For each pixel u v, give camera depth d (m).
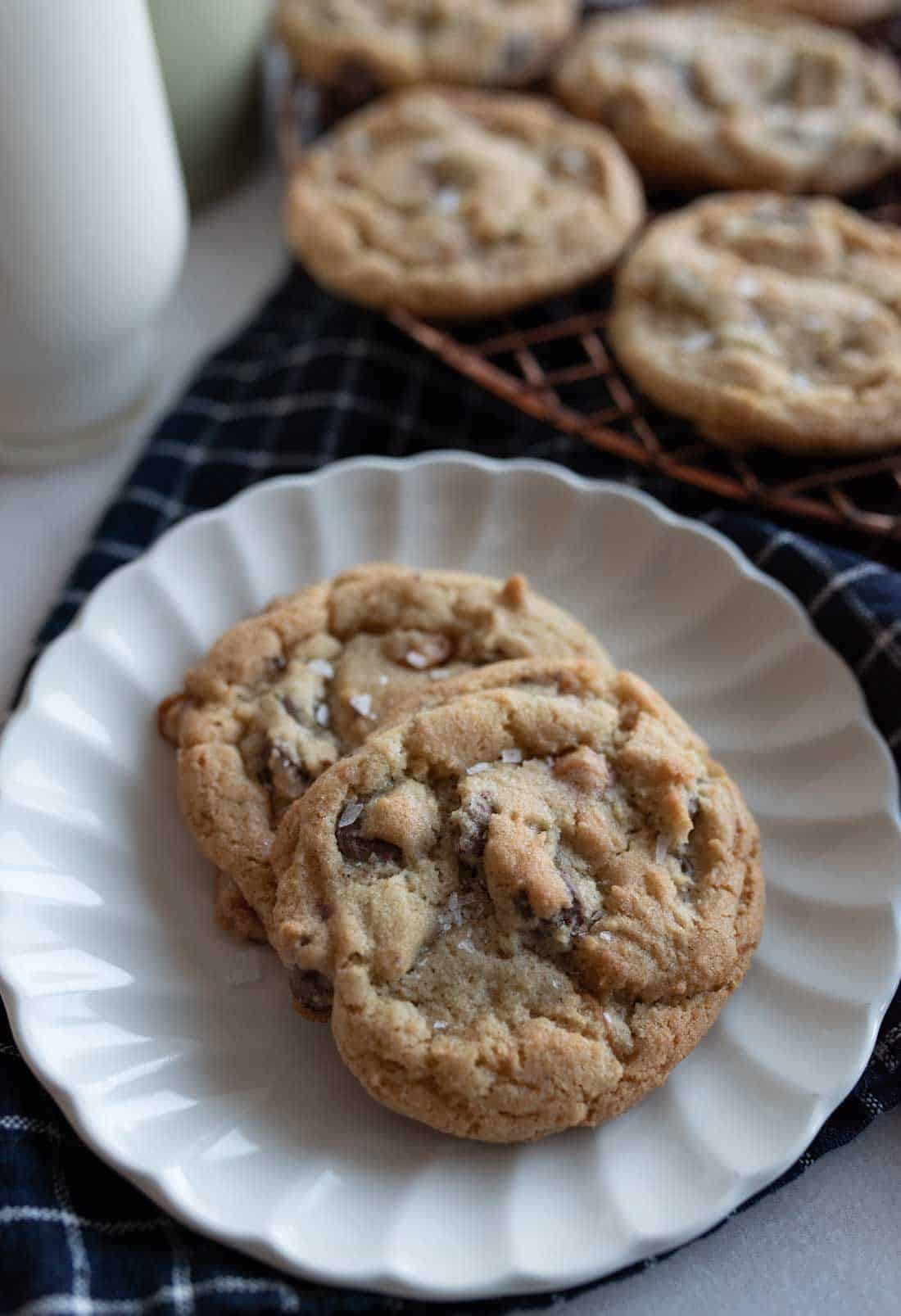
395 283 0.51
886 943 0.41
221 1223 0.37
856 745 0.44
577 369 0.52
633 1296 0.39
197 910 0.42
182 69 0.53
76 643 0.44
